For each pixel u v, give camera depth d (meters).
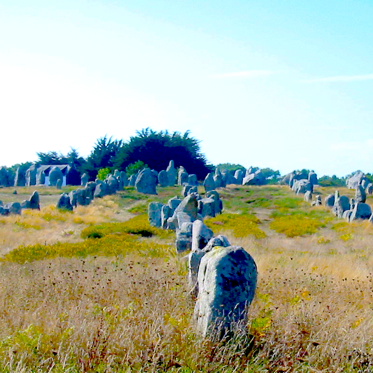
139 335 6.21
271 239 25.64
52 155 101.19
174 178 63.47
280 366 5.72
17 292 9.91
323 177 105.25
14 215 33.91
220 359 5.96
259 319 6.75
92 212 38.06
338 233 28.38
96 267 13.83
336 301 9.12
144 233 26.47
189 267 10.00
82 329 6.44
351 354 6.09
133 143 84.38
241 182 73.75
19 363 5.38
